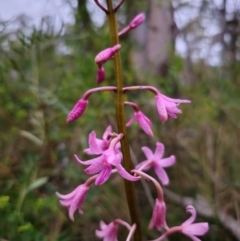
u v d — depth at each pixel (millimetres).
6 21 299
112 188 369
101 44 418
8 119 366
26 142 385
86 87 374
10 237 264
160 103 193
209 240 391
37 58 345
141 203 413
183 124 452
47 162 360
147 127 201
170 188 441
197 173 451
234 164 445
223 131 480
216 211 391
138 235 208
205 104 432
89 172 175
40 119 348
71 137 375
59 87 354
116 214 369
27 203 288
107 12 190
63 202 209
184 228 207
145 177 199
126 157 197
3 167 335
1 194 288
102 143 198
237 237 382
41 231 271
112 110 385
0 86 354
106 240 219
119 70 193
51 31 329
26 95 357
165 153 442
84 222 345
